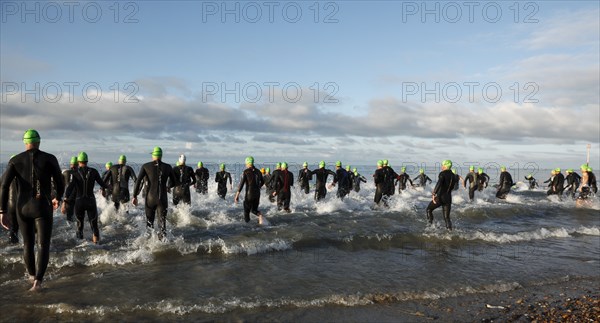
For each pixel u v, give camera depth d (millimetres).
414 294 5039
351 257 6883
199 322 4016
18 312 4148
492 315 4434
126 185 10719
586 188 15570
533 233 9188
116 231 8602
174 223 9461
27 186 4766
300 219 10430
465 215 11781
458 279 5727
